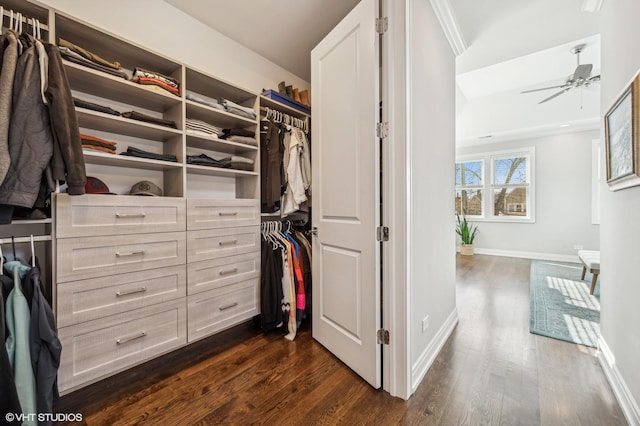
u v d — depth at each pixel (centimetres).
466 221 635
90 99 180
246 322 255
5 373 106
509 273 445
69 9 172
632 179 134
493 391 160
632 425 132
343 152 187
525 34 255
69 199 139
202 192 239
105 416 141
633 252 138
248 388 163
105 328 150
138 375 175
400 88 158
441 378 173
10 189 114
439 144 218
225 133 231
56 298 135
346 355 185
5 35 120
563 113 463
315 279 220
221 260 204
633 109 128
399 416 141
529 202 577
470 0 208
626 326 146
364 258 170
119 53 179
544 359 193
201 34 236
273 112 258
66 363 138
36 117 121
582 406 147
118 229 155
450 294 248
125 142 194
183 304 182
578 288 361
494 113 514
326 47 203
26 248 156
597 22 239
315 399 154
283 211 250
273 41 262
